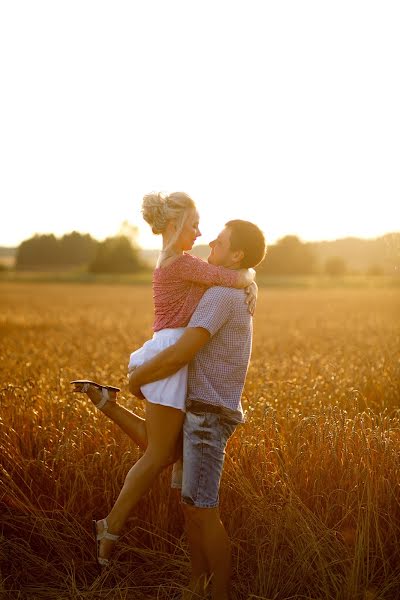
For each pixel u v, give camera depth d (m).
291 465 4.34
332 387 6.82
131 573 4.09
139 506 4.36
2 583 3.95
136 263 109.06
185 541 4.26
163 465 3.82
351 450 4.34
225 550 3.75
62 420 4.93
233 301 3.73
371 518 4.02
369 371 7.80
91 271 107.94
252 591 3.97
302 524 3.95
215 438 3.73
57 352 11.50
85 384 3.95
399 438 4.61
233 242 3.82
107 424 4.87
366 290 68.19
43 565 4.16
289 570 3.91
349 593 3.74
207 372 3.78
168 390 3.71
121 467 4.38
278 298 50.88
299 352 12.05
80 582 4.14
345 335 17.70
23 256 106.94
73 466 4.45
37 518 4.21
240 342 3.80
